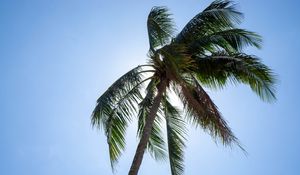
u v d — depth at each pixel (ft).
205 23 49.70
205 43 47.62
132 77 46.34
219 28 49.90
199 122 41.32
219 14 49.34
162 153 48.85
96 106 45.21
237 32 47.50
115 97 45.27
